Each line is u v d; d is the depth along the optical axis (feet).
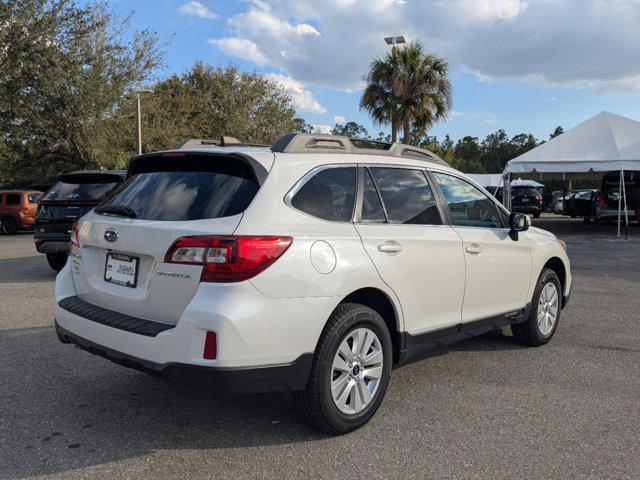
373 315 11.25
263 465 9.79
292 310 9.84
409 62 78.28
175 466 9.74
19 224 68.03
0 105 73.00
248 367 9.43
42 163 89.35
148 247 10.16
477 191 15.24
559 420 11.76
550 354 16.52
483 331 14.84
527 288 16.29
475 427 11.41
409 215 12.71
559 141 56.03
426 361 15.84
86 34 77.66
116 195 12.17
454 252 13.34
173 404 12.51
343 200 11.46
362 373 11.16
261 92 115.55
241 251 9.36
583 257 39.73
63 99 77.15
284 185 10.52
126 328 10.13
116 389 13.37
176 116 105.29
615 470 9.71
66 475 9.40
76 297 12.15
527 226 15.24
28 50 72.38
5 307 22.22
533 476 9.48
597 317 21.26
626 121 55.72
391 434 11.07
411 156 13.83
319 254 10.32
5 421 11.54
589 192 79.56
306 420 10.93
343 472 9.57
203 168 11.06
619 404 12.63
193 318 9.27
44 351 16.24
